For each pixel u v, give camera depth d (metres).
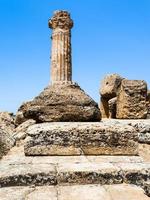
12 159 9.52
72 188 7.11
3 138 15.20
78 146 10.23
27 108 12.50
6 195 6.60
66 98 12.41
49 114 12.25
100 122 11.77
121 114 18.38
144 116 18.09
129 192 6.81
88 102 12.48
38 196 6.52
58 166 8.19
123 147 10.30
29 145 10.20
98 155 10.19
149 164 8.49
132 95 18.20
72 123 11.05
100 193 6.71
